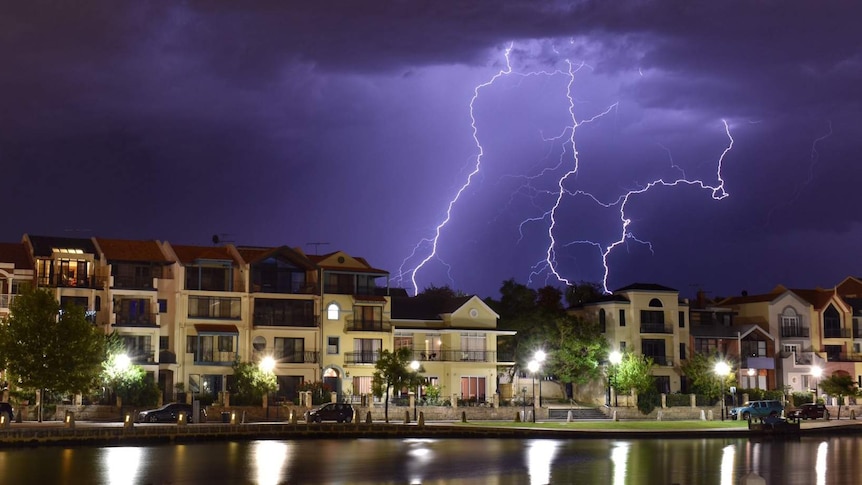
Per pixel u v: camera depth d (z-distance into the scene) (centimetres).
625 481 5919
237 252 11088
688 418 10888
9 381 8925
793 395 12112
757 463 6819
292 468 6312
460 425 8956
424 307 11812
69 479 5756
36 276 10319
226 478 5878
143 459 6656
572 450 7544
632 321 12206
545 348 11725
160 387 10206
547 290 12756
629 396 11075
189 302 10688
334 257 11406
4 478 5766
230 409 9319
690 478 6066
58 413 8994
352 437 8350
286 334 11000
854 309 13462
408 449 7469
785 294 13250
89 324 8981
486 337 11644
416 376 9694
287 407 9544
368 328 11250
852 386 12056
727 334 12738
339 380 11125
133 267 10631
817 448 7912
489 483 5819
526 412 10012
